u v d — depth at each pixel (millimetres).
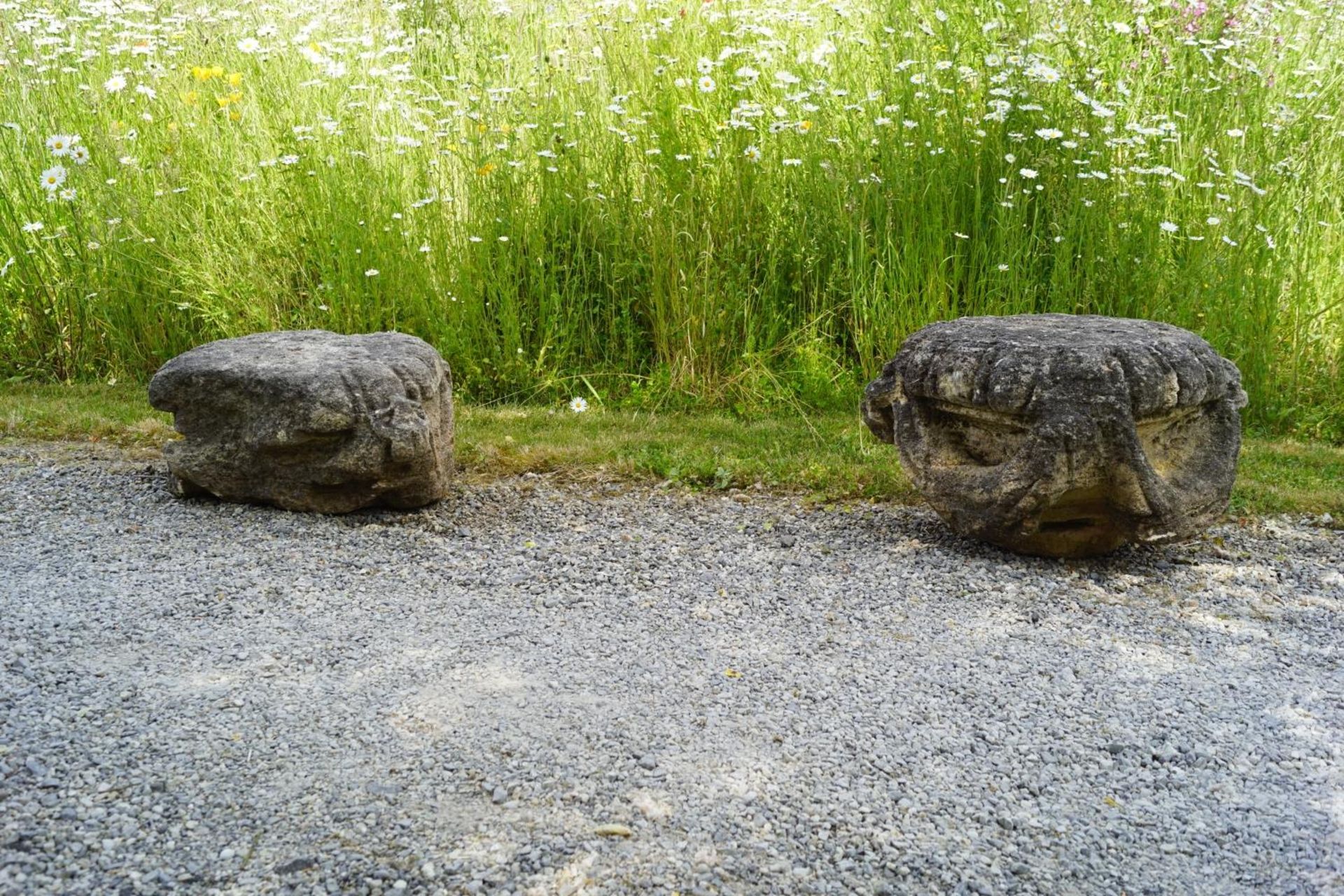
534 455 6117
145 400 7180
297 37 7887
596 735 3314
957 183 6992
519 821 2918
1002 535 4664
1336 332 7031
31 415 6645
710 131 7402
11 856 2705
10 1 8109
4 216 7617
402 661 3750
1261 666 3902
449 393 5637
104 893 2615
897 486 5621
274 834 2842
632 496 5645
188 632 3910
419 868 2740
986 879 2779
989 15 7273
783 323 7309
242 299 7488
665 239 7168
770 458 6070
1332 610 4379
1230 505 5473
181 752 3160
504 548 4887
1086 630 4145
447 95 7773
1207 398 4637
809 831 2924
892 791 3098
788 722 3422
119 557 4594
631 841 2859
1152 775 3230
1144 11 7496
